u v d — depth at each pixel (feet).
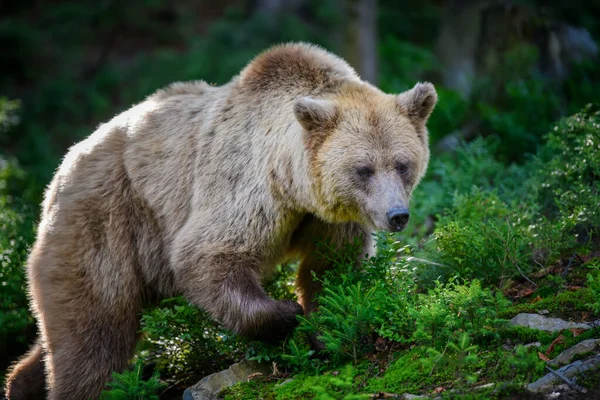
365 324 29.17
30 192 55.98
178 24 97.09
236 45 79.87
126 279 35.81
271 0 89.56
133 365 37.91
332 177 31.89
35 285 36.45
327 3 80.23
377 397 26.30
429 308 28.48
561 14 73.41
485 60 60.70
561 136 42.47
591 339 26.55
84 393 35.14
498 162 48.93
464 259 34.22
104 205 36.04
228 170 34.09
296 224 34.53
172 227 35.42
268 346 32.40
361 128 31.99
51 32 92.38
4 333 41.09
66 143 83.35
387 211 30.73
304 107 31.55
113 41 95.45
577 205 36.94
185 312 33.01
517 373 25.57
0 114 64.39
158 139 36.58
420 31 95.76
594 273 32.53
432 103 33.60
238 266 32.94
